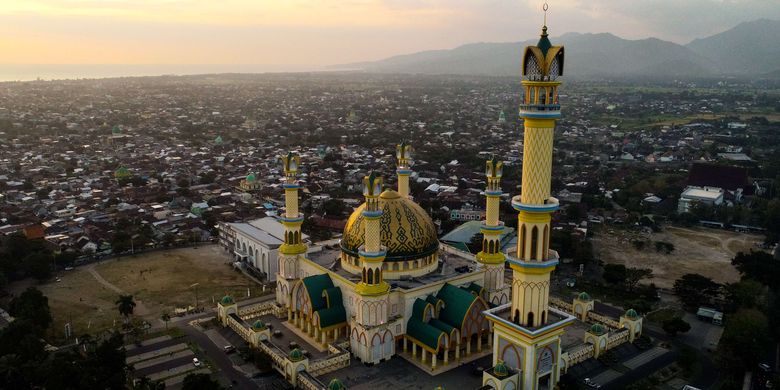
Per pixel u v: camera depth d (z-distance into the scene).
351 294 115.88
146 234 196.50
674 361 116.25
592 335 116.62
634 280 153.00
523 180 91.50
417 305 113.31
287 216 133.62
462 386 102.69
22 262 161.25
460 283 121.19
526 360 94.38
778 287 147.00
